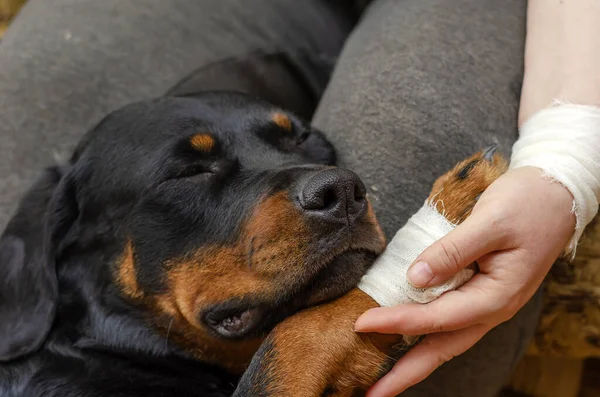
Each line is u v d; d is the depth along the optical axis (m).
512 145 0.67
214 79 0.87
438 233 0.57
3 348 0.67
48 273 0.68
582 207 0.59
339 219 0.57
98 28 0.93
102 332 0.68
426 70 0.70
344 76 0.77
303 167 0.61
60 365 0.66
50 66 0.89
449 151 0.67
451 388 0.68
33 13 0.98
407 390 0.67
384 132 0.70
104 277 0.68
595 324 0.75
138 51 0.92
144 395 0.65
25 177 0.82
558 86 0.65
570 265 0.73
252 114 0.70
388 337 0.56
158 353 0.67
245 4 1.05
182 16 0.98
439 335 0.58
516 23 0.73
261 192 0.60
